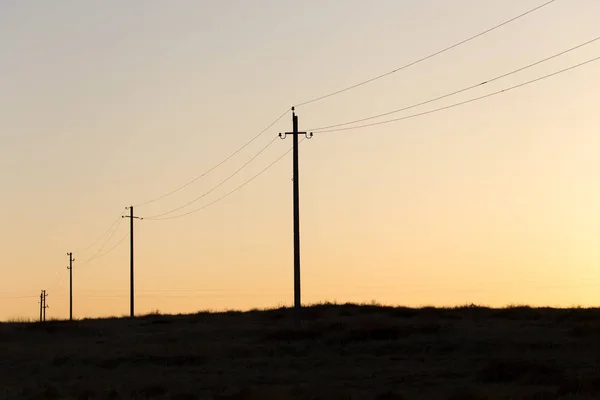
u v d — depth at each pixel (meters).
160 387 39.53
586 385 36.53
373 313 74.62
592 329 55.31
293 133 59.59
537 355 47.03
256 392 36.44
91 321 81.25
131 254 95.75
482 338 53.88
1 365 52.47
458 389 37.06
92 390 39.41
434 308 77.38
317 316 73.75
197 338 61.50
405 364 46.16
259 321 72.44
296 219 59.25
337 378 42.25
